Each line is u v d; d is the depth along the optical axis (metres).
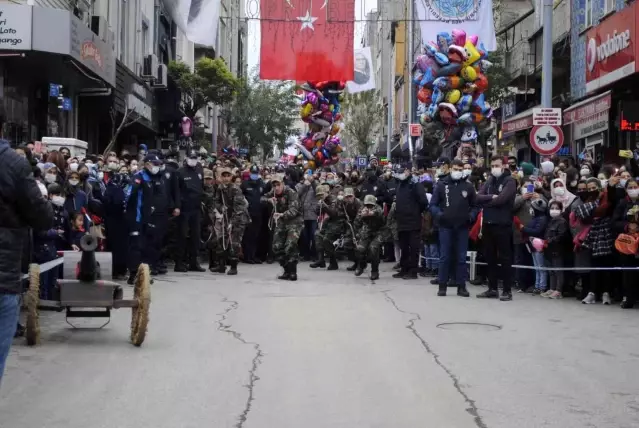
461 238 12.94
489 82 30.84
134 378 7.27
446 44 20.73
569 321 10.47
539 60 28.50
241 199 16.23
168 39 40.19
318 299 12.40
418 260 16.17
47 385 7.02
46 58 19.73
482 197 12.60
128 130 34.09
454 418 6.04
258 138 54.66
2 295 4.88
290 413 6.17
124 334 9.40
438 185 13.11
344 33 22.17
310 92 28.81
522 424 5.91
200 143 42.94
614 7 20.98
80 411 6.21
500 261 12.58
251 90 54.97
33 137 22.62
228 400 6.54
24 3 19.94
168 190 15.40
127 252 14.33
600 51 20.64
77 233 11.81
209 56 52.34
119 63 27.14
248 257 18.97
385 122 75.56
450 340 9.06
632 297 11.59
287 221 15.21
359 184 20.70
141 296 8.57
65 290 8.70
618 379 7.31
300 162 26.84
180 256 16.38
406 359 8.05
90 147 29.16
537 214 13.20
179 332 9.52
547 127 17.19
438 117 21.30
